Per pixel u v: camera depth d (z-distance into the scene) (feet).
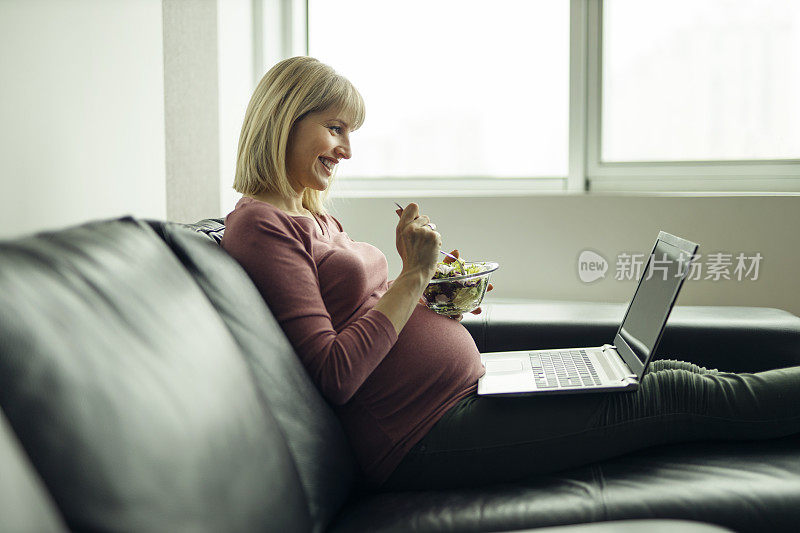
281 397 3.05
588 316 5.20
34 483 1.39
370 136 8.99
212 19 6.63
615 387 3.70
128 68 4.83
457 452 3.70
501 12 8.48
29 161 3.78
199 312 2.70
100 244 2.53
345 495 3.28
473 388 4.02
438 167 8.86
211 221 4.54
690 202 7.50
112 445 1.84
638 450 3.79
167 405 2.10
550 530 1.82
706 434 3.74
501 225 8.02
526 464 3.69
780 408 3.72
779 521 2.95
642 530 1.76
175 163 5.76
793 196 7.23
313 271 3.80
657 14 8.02
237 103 7.32
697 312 5.26
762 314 5.14
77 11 4.23
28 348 1.80
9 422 1.70
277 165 4.17
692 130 8.04
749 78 7.82
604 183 8.30
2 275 1.92
